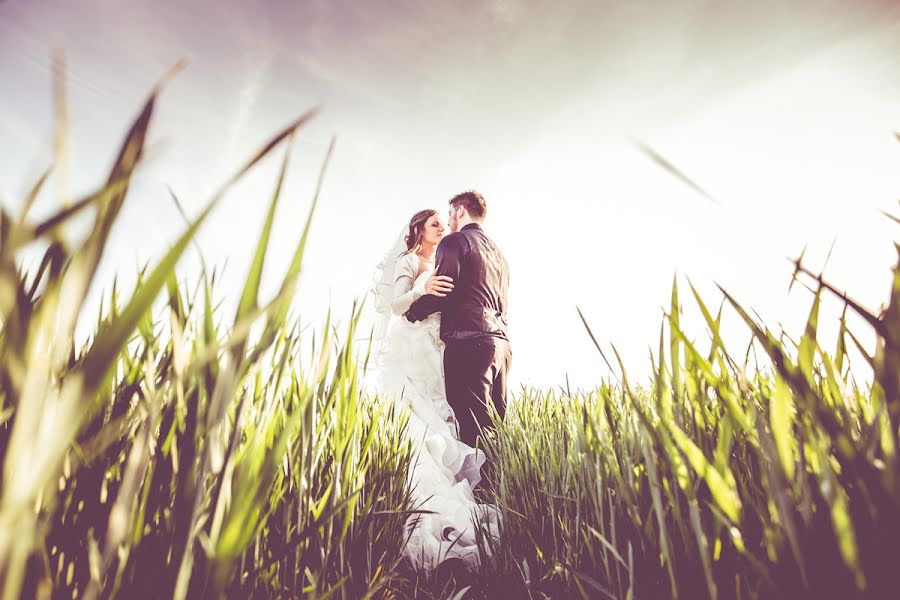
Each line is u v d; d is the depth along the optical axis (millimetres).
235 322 349
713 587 444
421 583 1446
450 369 2682
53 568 438
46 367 292
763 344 405
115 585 402
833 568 392
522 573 1118
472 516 1599
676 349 634
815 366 548
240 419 404
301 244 356
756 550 502
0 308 279
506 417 2652
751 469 582
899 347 374
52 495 407
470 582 1337
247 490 385
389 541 1219
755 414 470
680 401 638
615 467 676
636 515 629
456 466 2285
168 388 502
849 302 409
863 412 622
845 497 432
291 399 761
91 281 265
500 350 2762
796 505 429
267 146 296
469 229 3064
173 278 440
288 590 629
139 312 256
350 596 782
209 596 361
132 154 249
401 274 3090
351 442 806
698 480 558
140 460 370
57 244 320
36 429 282
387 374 2746
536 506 1279
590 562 872
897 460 350
